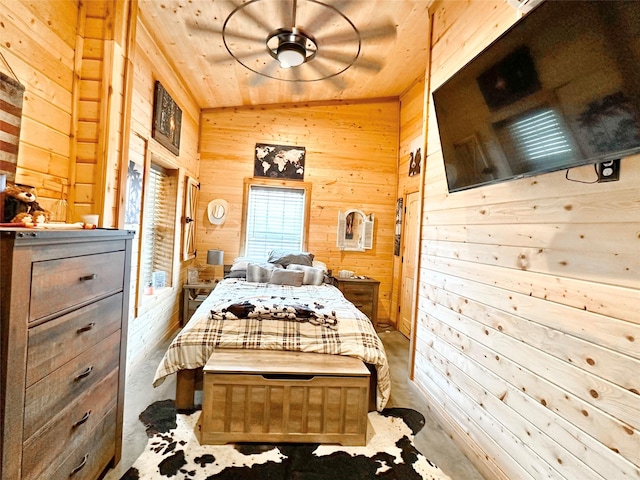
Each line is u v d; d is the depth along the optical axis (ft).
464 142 6.25
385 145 16.78
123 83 6.97
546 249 5.03
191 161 14.52
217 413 6.56
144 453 6.18
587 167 4.40
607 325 4.07
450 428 7.28
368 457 6.44
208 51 10.61
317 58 11.33
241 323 7.94
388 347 13.19
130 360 9.27
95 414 4.91
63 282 4.00
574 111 3.94
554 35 4.05
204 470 5.84
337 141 16.51
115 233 5.20
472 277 6.86
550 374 4.83
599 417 4.09
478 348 6.54
